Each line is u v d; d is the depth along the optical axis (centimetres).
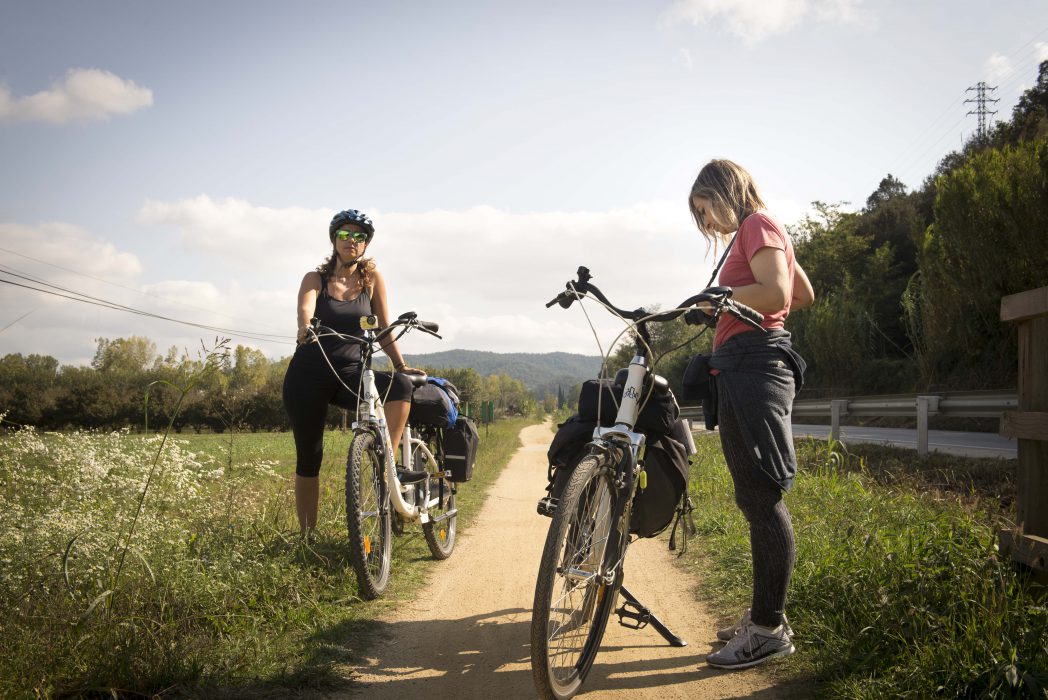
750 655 290
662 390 303
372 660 313
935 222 2145
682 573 473
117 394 3556
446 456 512
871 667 272
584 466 254
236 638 314
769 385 285
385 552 424
